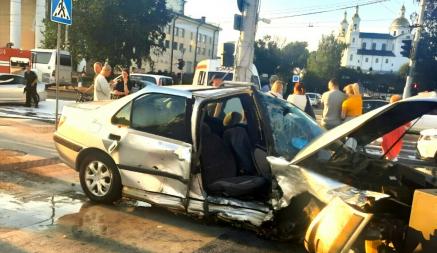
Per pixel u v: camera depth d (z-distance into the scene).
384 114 3.79
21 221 4.77
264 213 4.34
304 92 9.00
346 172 4.10
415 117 3.92
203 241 4.50
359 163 4.21
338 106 8.94
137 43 43.97
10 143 8.70
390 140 5.89
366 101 24.84
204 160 4.91
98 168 5.41
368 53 127.62
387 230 3.14
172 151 4.80
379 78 82.62
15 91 15.78
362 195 3.39
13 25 49.72
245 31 10.87
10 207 5.19
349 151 4.26
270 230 4.36
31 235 4.42
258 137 5.41
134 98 5.30
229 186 4.57
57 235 4.46
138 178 5.06
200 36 89.31
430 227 2.85
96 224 4.80
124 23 42.75
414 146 15.24
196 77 18.17
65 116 5.84
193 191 4.72
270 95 5.51
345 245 3.02
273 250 4.35
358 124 3.67
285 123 5.07
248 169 5.21
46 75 29.72
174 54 81.06
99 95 9.05
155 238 4.52
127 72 10.88
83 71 40.25
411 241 2.97
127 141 5.12
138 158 5.04
